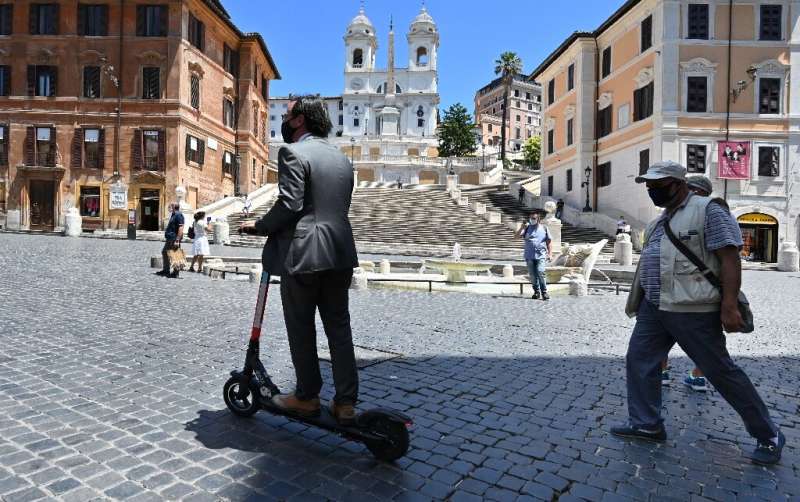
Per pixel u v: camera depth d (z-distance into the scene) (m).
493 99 132.38
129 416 3.92
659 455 3.57
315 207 3.33
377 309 9.48
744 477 3.28
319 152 3.38
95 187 33.47
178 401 4.26
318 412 3.57
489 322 8.54
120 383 4.66
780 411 4.57
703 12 29.72
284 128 3.67
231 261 15.98
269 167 49.09
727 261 3.39
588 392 4.88
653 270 3.73
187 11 33.66
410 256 24.75
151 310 8.30
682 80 29.72
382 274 14.80
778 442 3.47
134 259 17.00
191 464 3.20
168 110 33.09
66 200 33.47
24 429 3.63
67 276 12.10
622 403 4.60
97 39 33.16
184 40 33.31
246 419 3.92
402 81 94.69
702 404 4.64
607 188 35.84
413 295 11.82
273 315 8.22
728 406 4.59
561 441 3.75
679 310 3.55
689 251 3.53
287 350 6.02
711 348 3.50
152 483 2.97
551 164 43.00
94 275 12.56
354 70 95.56
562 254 16.73
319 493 2.93
